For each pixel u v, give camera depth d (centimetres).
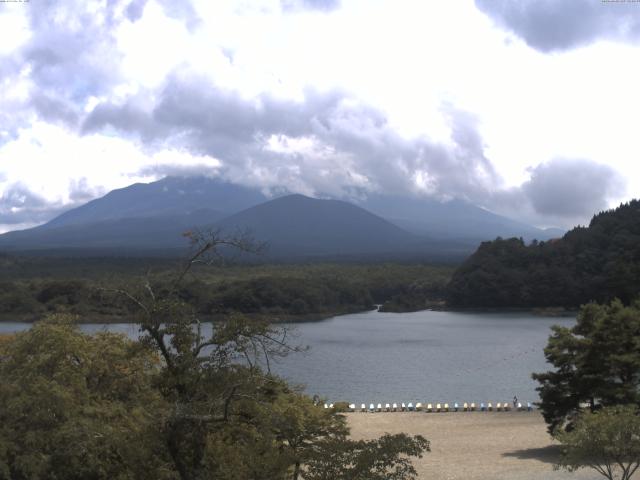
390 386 8525
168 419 2147
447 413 6550
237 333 2262
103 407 2741
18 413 2422
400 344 12962
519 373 9494
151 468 2231
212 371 2261
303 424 2600
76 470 2384
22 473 2384
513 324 17325
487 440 5072
